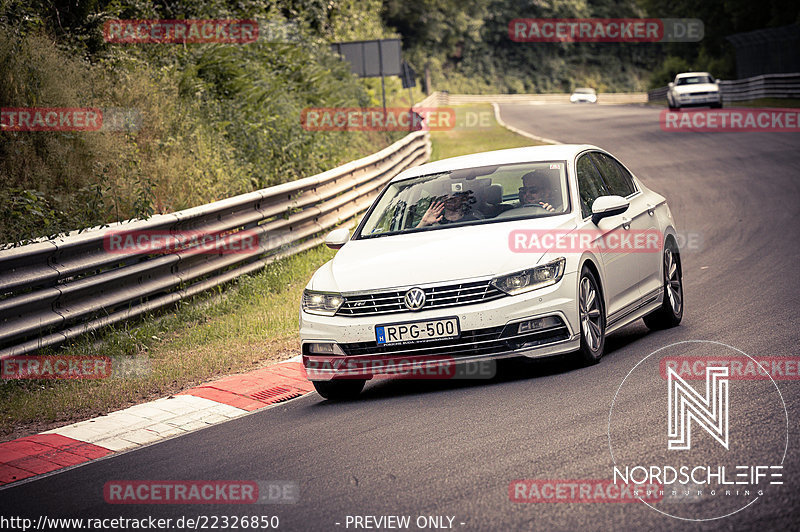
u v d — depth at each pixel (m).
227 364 32.47
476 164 31.44
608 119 154.62
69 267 34.22
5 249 32.81
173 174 51.81
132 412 27.44
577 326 26.19
